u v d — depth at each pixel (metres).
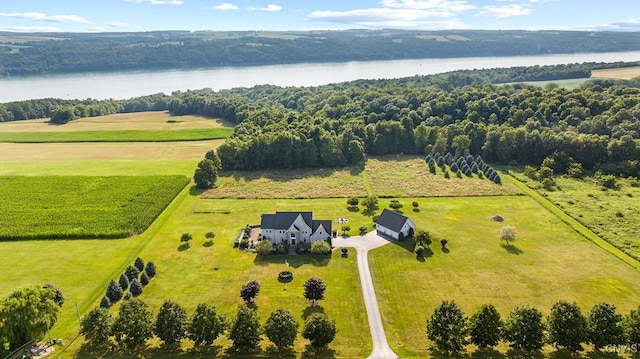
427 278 80.12
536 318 59.66
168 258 88.19
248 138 163.50
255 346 62.84
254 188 131.12
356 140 160.88
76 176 135.25
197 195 125.19
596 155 138.62
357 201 114.94
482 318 60.41
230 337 61.34
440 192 124.69
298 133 156.38
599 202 112.44
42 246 92.88
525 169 140.12
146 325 62.19
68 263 85.75
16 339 59.38
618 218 102.06
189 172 144.25
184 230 101.69
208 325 61.44
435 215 108.38
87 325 62.56
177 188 125.94
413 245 92.94
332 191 127.56
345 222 104.88
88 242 94.94
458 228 100.75
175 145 181.88
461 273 81.56
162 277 81.00
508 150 151.00
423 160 161.00
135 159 160.75
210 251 91.19
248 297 71.56
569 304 60.44
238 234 99.31
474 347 62.50
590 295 74.00
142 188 125.25
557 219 104.12
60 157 163.00
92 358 60.53
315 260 87.25
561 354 60.22
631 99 159.38
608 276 79.62
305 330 61.16
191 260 87.44
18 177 133.38
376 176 141.38
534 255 87.75
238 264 85.88
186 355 61.25
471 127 164.12
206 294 75.50
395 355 60.66
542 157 148.00
